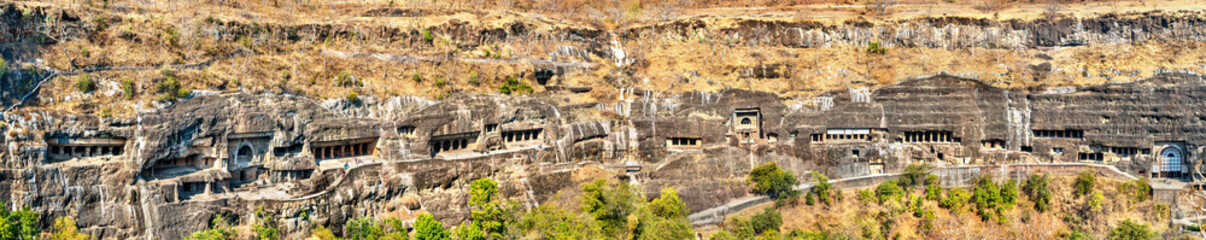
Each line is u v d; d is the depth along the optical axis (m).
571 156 134.88
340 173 110.88
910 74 149.88
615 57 153.50
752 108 143.00
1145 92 140.12
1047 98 143.62
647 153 140.62
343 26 134.12
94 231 95.81
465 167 121.19
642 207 117.94
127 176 97.81
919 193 135.00
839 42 160.00
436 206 115.06
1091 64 151.38
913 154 142.88
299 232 102.69
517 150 128.50
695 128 140.25
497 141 130.75
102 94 100.38
